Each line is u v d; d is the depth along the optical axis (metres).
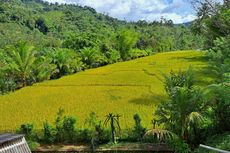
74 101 30.19
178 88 18.08
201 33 43.81
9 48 46.72
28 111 27.38
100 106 27.42
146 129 19.20
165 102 18.80
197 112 17.72
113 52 67.56
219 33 37.78
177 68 49.47
